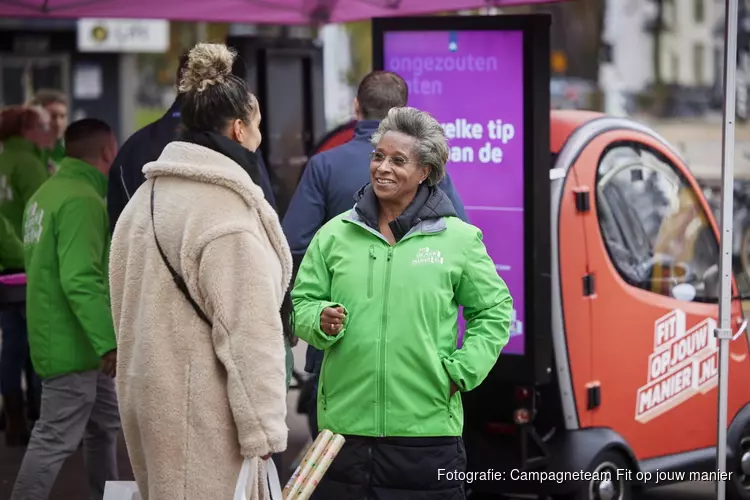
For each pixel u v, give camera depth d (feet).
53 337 33.81
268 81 53.62
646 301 36.19
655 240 37.06
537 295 33.22
